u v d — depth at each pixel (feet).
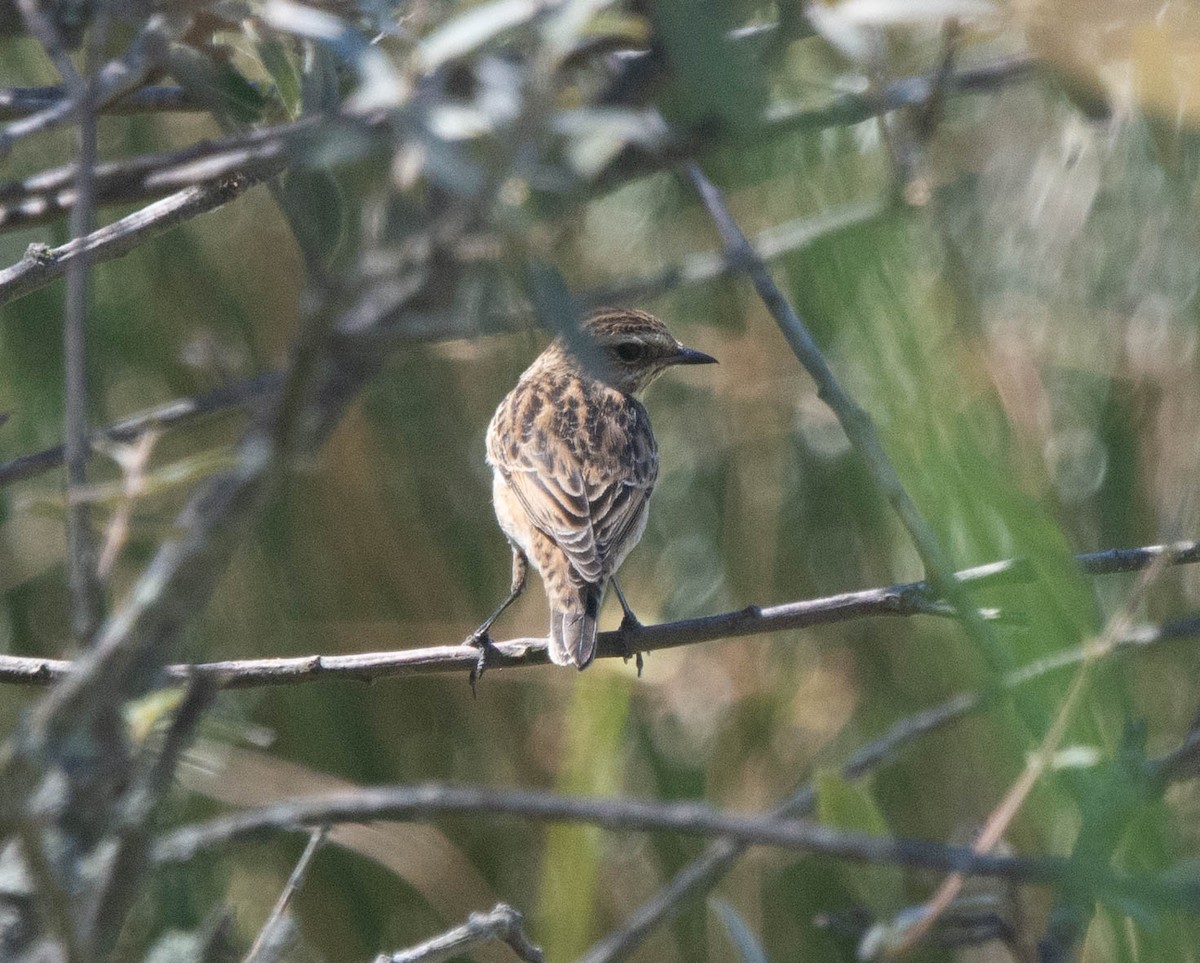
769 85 15.70
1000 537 20.15
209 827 12.87
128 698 12.35
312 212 16.05
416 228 13.14
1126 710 20.20
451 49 13.76
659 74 15.35
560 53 12.98
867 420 23.08
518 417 42.55
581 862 33.30
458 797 12.48
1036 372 38.37
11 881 13.17
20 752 11.64
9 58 38.19
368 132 14.53
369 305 12.16
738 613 32.27
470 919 22.70
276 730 45.98
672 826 12.11
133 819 12.15
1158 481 39.70
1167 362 39.29
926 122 18.31
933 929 21.26
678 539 48.85
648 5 15.40
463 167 12.86
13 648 43.55
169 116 42.83
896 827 43.57
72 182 19.72
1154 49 17.08
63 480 41.04
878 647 45.93
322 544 46.44
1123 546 39.11
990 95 40.47
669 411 50.19
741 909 44.88
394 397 47.70
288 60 20.31
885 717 45.16
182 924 36.47
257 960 17.93
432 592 47.19
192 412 27.89
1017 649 19.54
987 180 40.27
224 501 11.82
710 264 15.60
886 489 21.39
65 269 24.30
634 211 45.88
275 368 44.19
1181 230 37.86
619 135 13.80
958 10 16.56
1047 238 39.40
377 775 46.24
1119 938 20.43
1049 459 37.63
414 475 48.16
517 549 41.68
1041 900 30.14
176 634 12.44
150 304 44.65
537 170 13.56
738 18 15.34
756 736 45.83
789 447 47.47
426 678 47.24
